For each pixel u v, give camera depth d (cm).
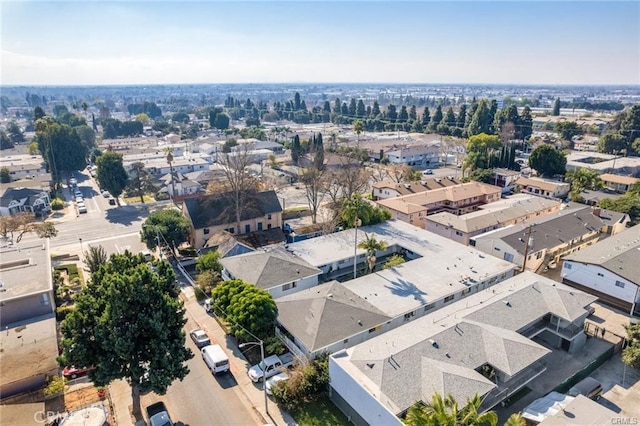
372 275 4656
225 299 3809
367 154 12469
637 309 4341
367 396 2734
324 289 4122
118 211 8438
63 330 2761
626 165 10369
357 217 5931
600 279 4619
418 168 12231
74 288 4962
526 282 4312
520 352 3131
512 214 6831
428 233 5950
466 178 9775
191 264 5719
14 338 3559
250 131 18212
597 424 2567
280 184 9806
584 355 3728
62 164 10375
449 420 2094
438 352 3111
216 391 3306
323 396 3238
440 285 4425
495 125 15275
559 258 5653
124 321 2797
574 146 14450
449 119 17288
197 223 6159
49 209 8556
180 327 3008
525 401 3177
